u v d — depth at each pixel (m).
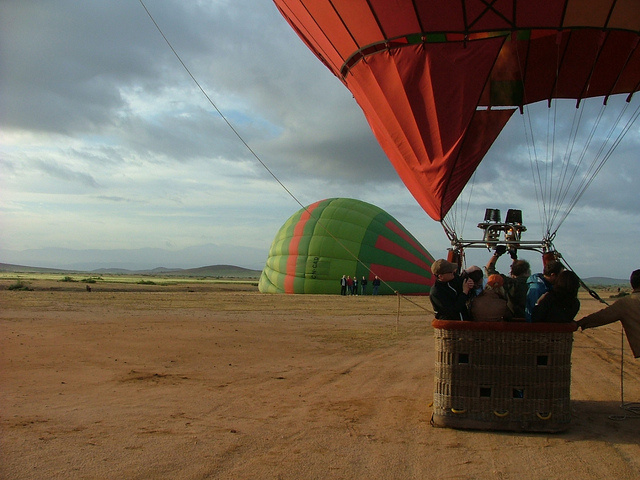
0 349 10.02
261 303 26.19
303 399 6.79
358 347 11.88
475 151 10.09
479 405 5.51
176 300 27.23
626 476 4.26
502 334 5.52
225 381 7.85
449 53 9.14
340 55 10.28
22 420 5.43
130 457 4.41
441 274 5.81
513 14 8.73
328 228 39.59
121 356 9.74
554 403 5.46
